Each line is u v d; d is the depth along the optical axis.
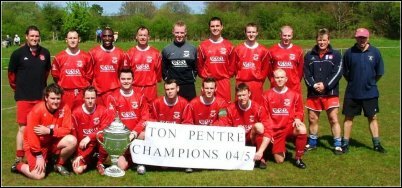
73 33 7.81
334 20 48.59
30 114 6.56
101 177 6.61
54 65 7.89
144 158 6.96
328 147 8.51
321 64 8.09
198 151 7.02
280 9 50.41
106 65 8.09
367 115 8.09
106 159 7.35
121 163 6.94
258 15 46.78
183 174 6.81
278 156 7.38
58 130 6.60
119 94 7.29
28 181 6.45
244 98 7.11
